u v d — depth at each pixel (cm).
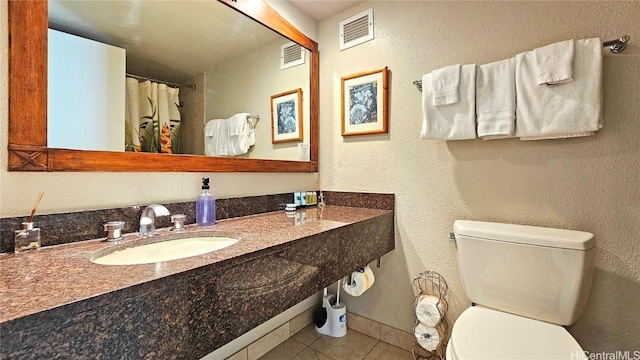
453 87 130
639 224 104
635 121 104
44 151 84
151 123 112
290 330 173
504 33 129
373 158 170
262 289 84
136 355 57
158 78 115
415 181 155
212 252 79
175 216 109
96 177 96
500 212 131
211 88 134
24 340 44
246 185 148
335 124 185
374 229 144
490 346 89
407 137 157
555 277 104
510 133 119
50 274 62
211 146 133
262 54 156
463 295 143
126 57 106
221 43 138
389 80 163
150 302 59
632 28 104
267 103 159
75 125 92
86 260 73
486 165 134
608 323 110
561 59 108
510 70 119
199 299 68
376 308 172
